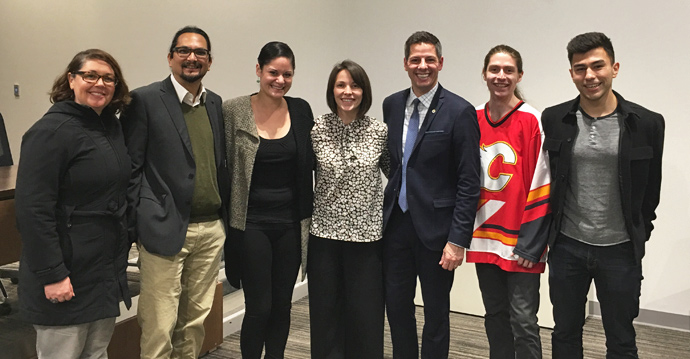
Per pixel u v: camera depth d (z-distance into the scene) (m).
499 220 2.18
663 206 3.31
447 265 2.08
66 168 1.68
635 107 1.91
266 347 2.34
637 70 3.29
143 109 1.95
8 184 2.14
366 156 2.17
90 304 1.75
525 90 3.60
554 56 3.49
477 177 2.08
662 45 3.21
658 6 3.19
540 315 3.31
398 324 2.28
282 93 2.12
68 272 1.67
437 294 2.18
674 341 3.12
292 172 2.19
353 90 2.14
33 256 1.61
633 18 3.26
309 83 4.44
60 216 1.68
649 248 3.38
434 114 2.11
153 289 1.99
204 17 4.67
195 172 2.00
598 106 1.93
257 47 4.48
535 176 2.07
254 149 2.09
